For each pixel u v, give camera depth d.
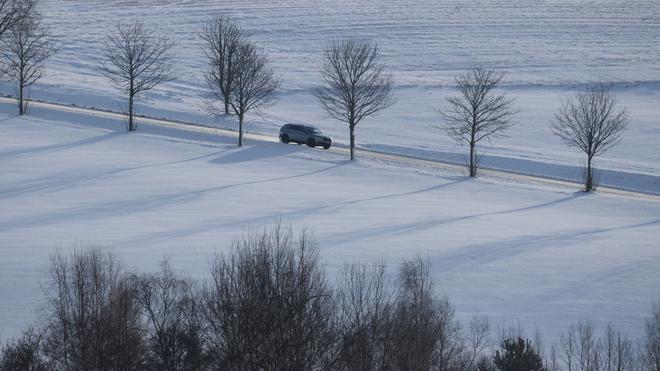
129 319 38.97
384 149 123.50
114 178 93.75
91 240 69.25
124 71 135.88
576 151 129.00
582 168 115.00
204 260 62.84
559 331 53.88
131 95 120.12
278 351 36.41
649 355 45.09
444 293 60.59
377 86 128.75
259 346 36.59
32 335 42.22
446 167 111.19
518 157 120.56
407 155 119.38
